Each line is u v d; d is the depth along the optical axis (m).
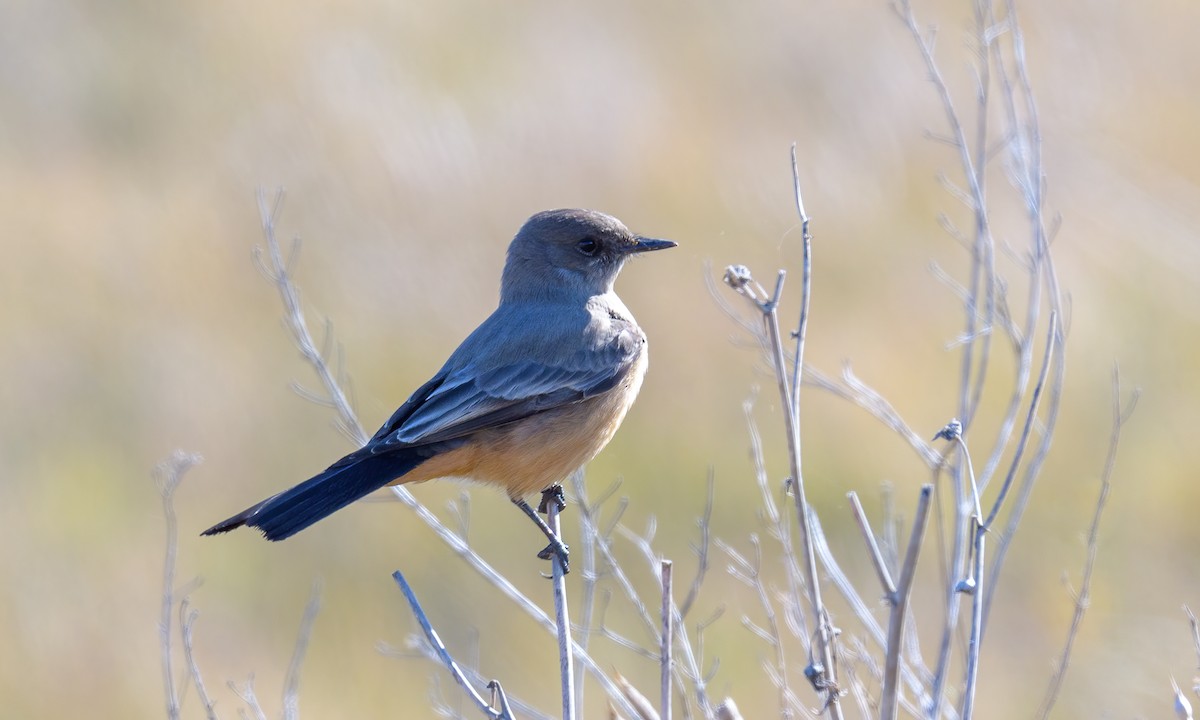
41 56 20.36
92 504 13.98
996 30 10.59
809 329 15.86
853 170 17.98
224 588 13.19
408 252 16.77
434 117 18.52
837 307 16.20
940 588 12.90
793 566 8.74
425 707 12.22
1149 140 18.59
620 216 17.36
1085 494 14.07
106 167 18.47
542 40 20.80
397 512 13.60
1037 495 14.10
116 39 20.89
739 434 14.61
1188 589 13.23
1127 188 17.70
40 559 13.32
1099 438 14.63
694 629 12.19
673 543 13.51
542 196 17.53
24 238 17.00
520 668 12.55
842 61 19.97
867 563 13.05
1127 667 12.31
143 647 12.55
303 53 20.39
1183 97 19.50
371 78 19.44
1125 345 15.74
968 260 16.73
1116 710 11.91
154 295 16.36
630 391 10.05
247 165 18.14
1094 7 21.31
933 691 7.74
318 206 17.38
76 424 14.75
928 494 6.27
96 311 16.11
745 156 18.31
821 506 13.87
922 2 21.05
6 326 15.73
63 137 19.08
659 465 14.34
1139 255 16.80
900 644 6.39
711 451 14.45
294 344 15.29
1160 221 17.19
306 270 16.50
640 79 19.77
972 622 7.17
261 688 12.28
